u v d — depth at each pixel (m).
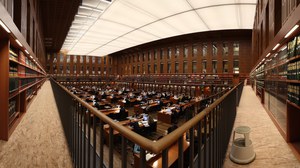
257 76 10.19
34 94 9.74
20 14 4.65
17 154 2.81
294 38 2.98
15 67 4.26
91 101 11.56
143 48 28.20
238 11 12.95
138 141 0.83
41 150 2.95
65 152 2.88
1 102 3.37
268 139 3.38
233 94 4.08
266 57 6.08
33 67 7.67
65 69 30.22
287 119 3.23
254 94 11.20
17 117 4.82
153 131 6.95
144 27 17.00
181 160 0.96
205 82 19.09
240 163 2.46
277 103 4.29
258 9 10.02
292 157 2.66
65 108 3.32
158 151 0.73
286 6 3.28
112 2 11.95
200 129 1.33
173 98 13.50
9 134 3.59
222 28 16.89
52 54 29.20
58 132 3.81
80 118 2.01
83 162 1.93
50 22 12.88
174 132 0.91
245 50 19.31
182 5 12.45
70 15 11.32
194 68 22.44
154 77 26.73
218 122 2.12
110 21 15.27
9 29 2.96
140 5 12.43
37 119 4.91
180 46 23.61
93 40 21.70
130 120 6.97
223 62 20.38
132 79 29.80
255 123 4.45
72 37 20.05
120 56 34.19
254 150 2.91
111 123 1.11
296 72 2.83
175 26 16.66
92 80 30.23
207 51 21.22
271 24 5.36
